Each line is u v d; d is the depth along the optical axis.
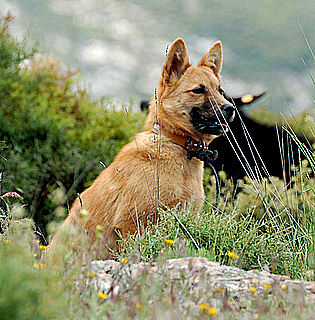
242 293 4.84
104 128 14.29
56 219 8.12
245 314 4.29
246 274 5.27
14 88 13.68
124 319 3.98
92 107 14.81
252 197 9.84
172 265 5.34
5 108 13.38
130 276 4.76
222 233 6.84
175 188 8.04
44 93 14.48
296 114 13.92
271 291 4.83
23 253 4.31
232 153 13.81
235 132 13.81
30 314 3.52
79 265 5.00
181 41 8.71
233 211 7.41
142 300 4.20
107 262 5.57
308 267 6.66
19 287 3.60
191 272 5.06
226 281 5.06
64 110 14.84
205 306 4.00
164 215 7.20
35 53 15.41
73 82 15.31
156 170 8.03
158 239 6.69
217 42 9.48
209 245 6.72
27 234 5.64
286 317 4.19
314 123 9.18
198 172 8.64
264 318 4.16
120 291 4.47
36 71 14.94
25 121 13.27
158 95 8.89
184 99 8.54
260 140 13.73
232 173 13.70
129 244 7.01
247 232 7.03
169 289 4.56
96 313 4.08
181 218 7.07
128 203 7.95
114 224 8.09
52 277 4.48
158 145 8.22
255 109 13.99
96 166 13.30
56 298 3.91
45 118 13.41
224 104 8.54
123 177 8.12
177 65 8.80
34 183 12.38
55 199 5.93
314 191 7.75
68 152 13.00
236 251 6.55
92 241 8.22
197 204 8.38
